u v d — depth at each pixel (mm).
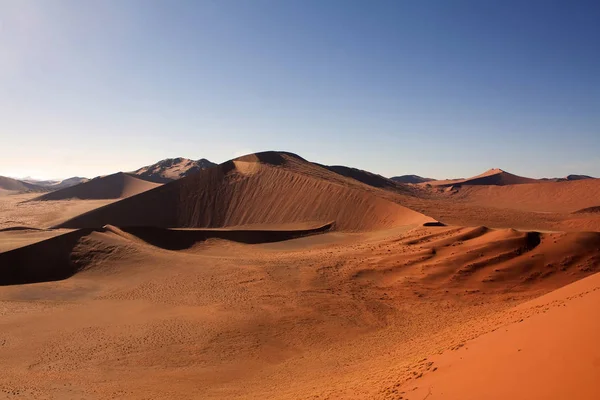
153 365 23875
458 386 10680
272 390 18328
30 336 27750
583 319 11328
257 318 31562
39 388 19938
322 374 20297
